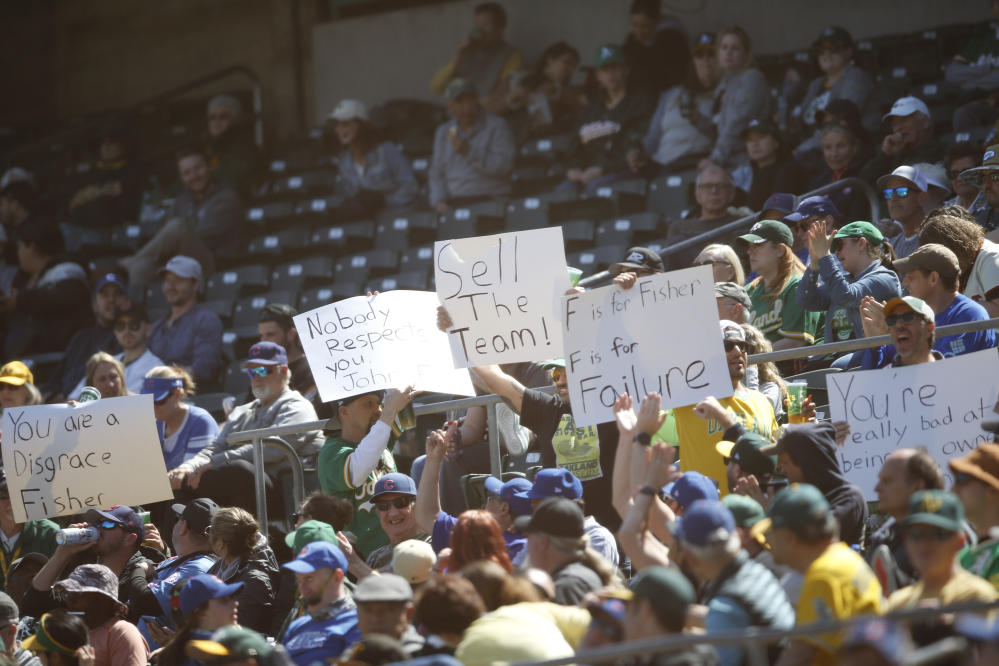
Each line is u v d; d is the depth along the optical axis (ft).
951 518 43.60
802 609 43.42
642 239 128.77
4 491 84.43
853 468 59.72
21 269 149.89
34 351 139.74
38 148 192.95
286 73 196.13
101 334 125.08
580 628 47.67
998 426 53.72
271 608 67.36
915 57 142.41
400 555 59.93
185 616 59.57
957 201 91.25
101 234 172.45
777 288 85.10
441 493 77.71
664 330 60.90
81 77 212.02
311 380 92.58
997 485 48.26
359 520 72.64
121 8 208.85
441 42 184.65
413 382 72.33
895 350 67.31
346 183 158.20
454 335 67.10
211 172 164.25
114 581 68.28
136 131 181.27
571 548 51.52
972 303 65.98
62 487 78.74
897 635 34.73
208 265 148.56
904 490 49.06
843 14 154.20
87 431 79.05
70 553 74.84
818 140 117.80
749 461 55.31
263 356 85.56
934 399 59.11
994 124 108.88
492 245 67.21
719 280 86.69
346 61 192.34
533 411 68.54
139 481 78.74
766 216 96.94
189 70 203.72
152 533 79.46
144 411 79.10
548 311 66.33
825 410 72.95
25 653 63.82
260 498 77.41
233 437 78.07
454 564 53.31
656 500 53.88
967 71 125.49
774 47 158.71
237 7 200.23
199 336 118.11
